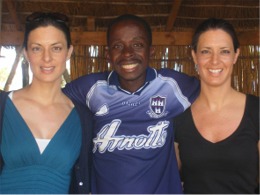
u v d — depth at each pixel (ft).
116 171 7.68
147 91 8.26
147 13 15.20
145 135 7.90
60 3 14.64
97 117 8.18
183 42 15.49
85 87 8.52
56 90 7.77
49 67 7.31
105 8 14.98
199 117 7.43
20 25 15.17
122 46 7.88
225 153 6.91
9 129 7.32
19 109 7.50
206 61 7.30
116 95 8.21
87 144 7.84
